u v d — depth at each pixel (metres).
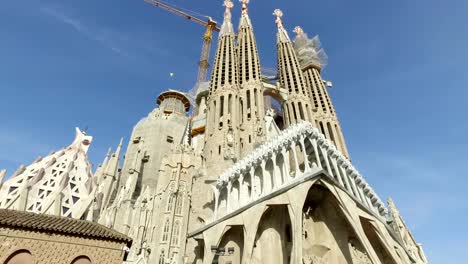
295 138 43.94
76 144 91.62
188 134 85.56
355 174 48.44
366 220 41.75
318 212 44.06
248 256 35.84
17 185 73.19
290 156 51.00
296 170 41.44
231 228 42.22
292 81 86.25
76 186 78.50
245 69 79.56
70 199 74.06
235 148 61.25
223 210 47.03
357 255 40.62
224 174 51.03
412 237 55.50
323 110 83.69
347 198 40.38
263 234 40.53
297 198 37.34
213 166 58.31
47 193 73.38
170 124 100.50
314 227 43.41
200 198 55.25
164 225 55.84
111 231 31.11
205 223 47.62
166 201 59.19
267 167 45.66
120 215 69.00
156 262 51.03
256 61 81.69
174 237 54.16
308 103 81.94
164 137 95.94
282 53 95.81
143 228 59.88
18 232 26.88
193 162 66.25
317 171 38.84
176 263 50.75
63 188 74.19
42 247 26.89
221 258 39.78
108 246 28.84
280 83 91.06
